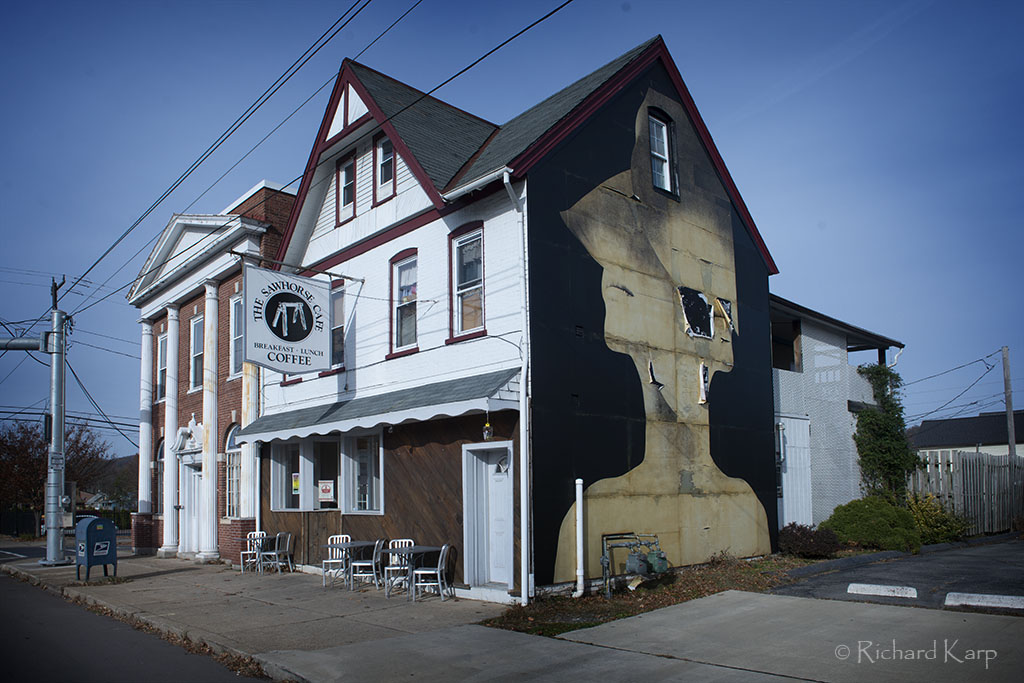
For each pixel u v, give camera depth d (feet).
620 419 42.65
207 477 65.36
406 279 48.73
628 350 44.11
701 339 49.96
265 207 63.46
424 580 42.19
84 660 28.99
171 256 74.49
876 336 71.20
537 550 36.83
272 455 57.82
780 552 53.67
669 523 44.83
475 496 40.55
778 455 58.49
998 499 73.92
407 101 52.90
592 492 40.19
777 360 75.41
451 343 43.50
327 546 46.93
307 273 57.77
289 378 58.03
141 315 81.61
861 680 23.04
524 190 39.88
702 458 48.24
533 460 37.35
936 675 23.16
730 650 27.20
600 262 43.34
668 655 26.96
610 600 37.29
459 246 44.52
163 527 74.13
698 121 53.52
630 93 47.93
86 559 51.83
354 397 51.31
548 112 47.39
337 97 54.08
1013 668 23.54
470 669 26.00
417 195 47.24
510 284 39.93
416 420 40.65
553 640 29.66
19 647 31.48
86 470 139.64
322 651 28.78
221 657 29.50
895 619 30.55
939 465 67.97
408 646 29.35
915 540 54.54
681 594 38.34
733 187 55.67
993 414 155.02
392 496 45.65
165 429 74.28
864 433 67.46
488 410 36.45
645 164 48.16
